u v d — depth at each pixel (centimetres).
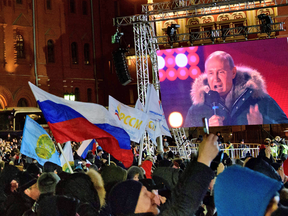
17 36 4281
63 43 4588
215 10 3650
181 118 2250
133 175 565
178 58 2255
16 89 4188
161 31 3734
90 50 4794
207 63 2236
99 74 4812
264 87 2192
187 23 3784
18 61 4247
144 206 270
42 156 877
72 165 1043
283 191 305
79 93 4662
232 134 3725
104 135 823
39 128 880
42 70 4394
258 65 2197
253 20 3659
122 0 4862
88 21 4803
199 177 220
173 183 532
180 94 2253
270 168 369
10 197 434
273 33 3550
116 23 2233
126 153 853
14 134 3262
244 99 2208
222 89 2222
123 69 2161
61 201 305
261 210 170
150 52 2350
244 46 2206
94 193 340
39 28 4416
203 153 225
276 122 2173
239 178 180
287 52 2169
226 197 180
